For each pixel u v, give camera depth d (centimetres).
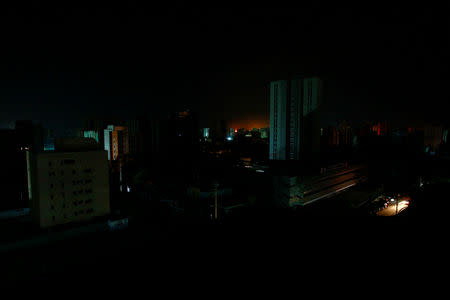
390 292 606
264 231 961
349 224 977
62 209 4259
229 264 787
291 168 6975
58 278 870
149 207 5678
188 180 7569
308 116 8875
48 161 4134
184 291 710
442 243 788
